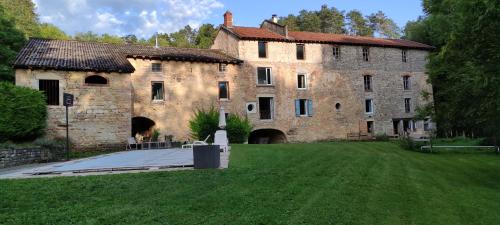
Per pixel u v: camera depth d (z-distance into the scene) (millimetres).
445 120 13609
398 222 6617
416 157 16328
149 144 22859
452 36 10477
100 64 22594
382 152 17594
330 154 15445
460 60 10898
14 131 17344
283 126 31312
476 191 9797
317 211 6758
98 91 22188
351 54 34500
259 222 6051
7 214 6148
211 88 28953
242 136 25078
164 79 27422
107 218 5977
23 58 21203
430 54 13492
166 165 10945
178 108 27609
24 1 45719
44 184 8242
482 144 20828
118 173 9758
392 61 36250
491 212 7867
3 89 16953
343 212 6824
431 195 8719
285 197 7605
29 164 15227
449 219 7094
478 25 9508
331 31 65938
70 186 8078
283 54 31984
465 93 11250
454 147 19719
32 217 5992
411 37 43281
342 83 33844
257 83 30844
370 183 9391
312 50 33094
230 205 6910
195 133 24156
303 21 64062
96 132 21922
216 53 31312
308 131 32156
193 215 6266
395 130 36156
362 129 34031
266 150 16484
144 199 7180
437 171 12453
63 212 6277
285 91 31734
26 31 41781
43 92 19938
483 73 9727
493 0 9023
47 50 23750
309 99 32438
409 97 36562
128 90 22953
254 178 9273
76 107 21594
